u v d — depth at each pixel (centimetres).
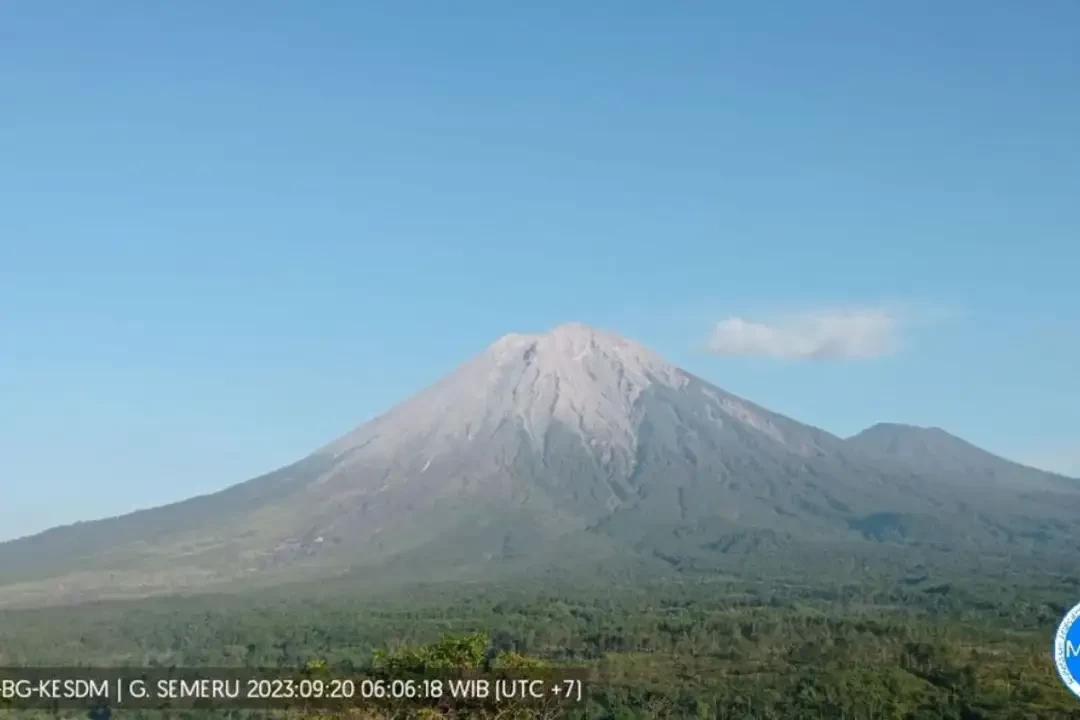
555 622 17700
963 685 11206
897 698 10919
